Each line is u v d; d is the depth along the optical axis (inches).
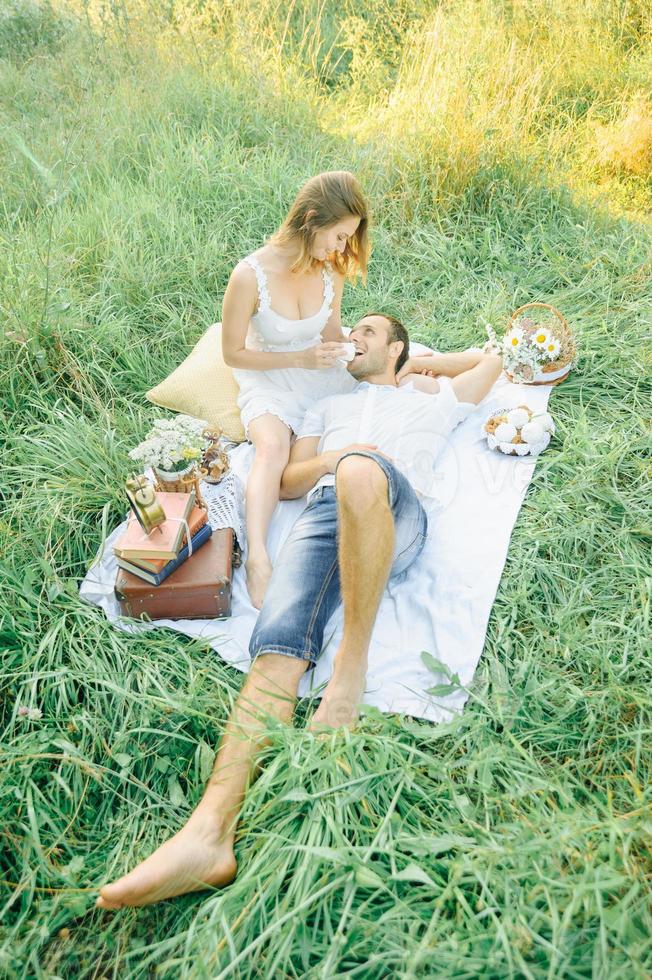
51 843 80.6
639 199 209.8
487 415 138.3
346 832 76.9
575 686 92.3
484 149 195.2
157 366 150.8
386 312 171.2
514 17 251.6
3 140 197.0
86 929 74.7
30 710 87.8
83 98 215.8
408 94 223.8
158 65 228.1
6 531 109.5
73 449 123.3
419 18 270.5
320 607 94.4
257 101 224.7
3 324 138.1
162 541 96.7
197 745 88.4
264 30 250.7
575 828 70.8
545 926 68.0
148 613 102.3
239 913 70.6
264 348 129.3
